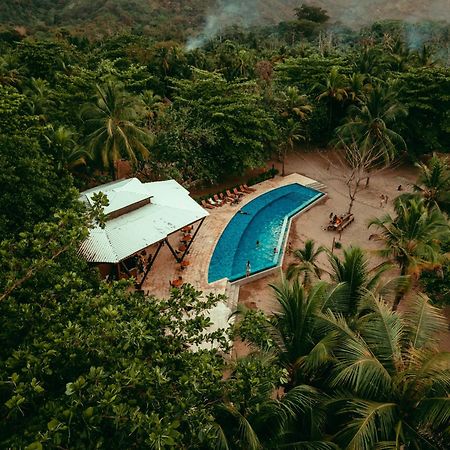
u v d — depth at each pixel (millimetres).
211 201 35656
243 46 77500
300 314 13930
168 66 58438
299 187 39906
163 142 34625
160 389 9438
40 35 113062
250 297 25641
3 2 163750
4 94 23203
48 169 20109
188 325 11516
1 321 10391
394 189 40156
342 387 12773
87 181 33188
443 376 11289
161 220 25188
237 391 10414
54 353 9031
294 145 48375
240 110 37594
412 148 43531
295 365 13734
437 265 20766
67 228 13039
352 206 37188
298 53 64562
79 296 10875
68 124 33062
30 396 8727
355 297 16234
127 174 37531
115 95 31609
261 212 35094
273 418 12320
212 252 28438
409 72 43875
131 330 10141
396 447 10688
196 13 198250
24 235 11922
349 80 45375
